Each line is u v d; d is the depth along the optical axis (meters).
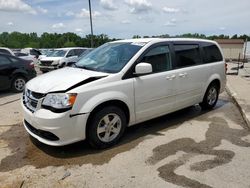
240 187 3.32
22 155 4.20
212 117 6.18
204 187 3.32
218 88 6.80
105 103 4.28
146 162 3.94
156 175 3.59
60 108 3.86
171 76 5.22
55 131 3.88
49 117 3.85
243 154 4.23
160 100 5.10
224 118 6.12
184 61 5.65
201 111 6.68
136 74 4.61
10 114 6.61
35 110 4.05
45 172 3.69
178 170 3.72
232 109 6.95
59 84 4.06
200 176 3.56
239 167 3.81
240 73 15.98
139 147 4.46
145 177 3.54
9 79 9.68
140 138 4.86
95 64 4.93
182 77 5.48
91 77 4.20
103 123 4.32
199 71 5.95
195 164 3.89
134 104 4.64
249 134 5.11
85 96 4.00
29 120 4.19
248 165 3.87
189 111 6.66
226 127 5.49
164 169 3.74
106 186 3.35
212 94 6.65
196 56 6.02
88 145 4.51
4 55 9.66
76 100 3.92
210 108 6.74
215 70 6.50
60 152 4.27
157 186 3.34
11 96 9.15
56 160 4.02
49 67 16.84
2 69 9.41
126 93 4.47
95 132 4.20
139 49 4.82
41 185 3.38
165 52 5.25
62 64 16.73
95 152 4.27
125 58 4.72
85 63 5.12
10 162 3.98
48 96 3.94
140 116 4.82
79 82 4.05
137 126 5.50
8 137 4.95
